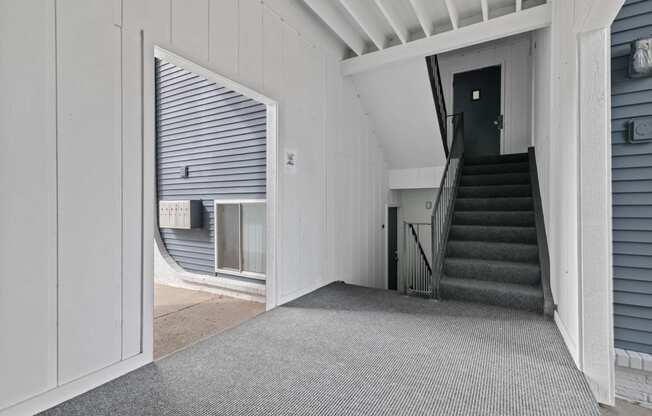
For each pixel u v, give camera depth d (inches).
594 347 84.3
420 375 81.7
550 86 133.4
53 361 70.4
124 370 83.3
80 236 75.2
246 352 95.2
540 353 93.6
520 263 151.9
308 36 159.6
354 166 205.5
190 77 203.5
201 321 144.9
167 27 93.8
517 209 182.2
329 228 178.4
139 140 87.4
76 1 74.3
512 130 253.9
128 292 84.9
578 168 88.0
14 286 65.1
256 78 126.9
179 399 72.2
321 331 110.8
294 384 78.0
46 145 69.6
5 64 63.7
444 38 160.7
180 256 213.0
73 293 73.9
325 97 173.8
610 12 76.8
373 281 233.0
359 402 70.7
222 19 112.0
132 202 85.9
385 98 203.3
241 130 182.5
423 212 282.4
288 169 145.6
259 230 179.9
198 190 202.5
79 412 67.8
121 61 83.2
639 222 105.7
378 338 104.7
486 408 68.3
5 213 64.0
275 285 137.9
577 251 88.3
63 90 72.2
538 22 141.3
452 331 110.2
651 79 103.0
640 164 105.3
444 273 160.6
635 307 106.4
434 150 231.5
